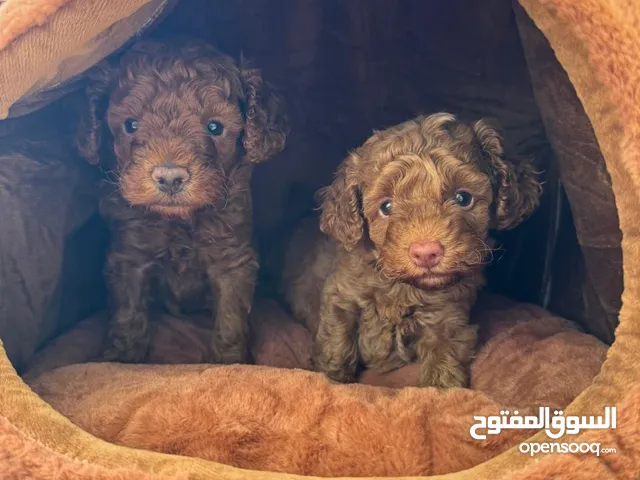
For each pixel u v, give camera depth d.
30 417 0.21
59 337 0.35
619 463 0.19
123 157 0.32
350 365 0.33
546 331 0.33
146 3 0.26
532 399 0.27
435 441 0.23
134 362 0.35
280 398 0.25
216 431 0.24
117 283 0.36
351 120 0.44
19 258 0.32
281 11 0.43
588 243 0.30
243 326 0.36
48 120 0.35
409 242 0.26
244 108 0.34
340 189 0.32
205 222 0.35
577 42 0.19
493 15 0.38
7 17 0.22
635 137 0.19
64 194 0.34
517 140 0.38
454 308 0.31
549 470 0.19
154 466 0.21
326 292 0.33
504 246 0.41
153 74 0.32
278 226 0.44
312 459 0.23
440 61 0.41
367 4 0.42
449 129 0.29
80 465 0.20
